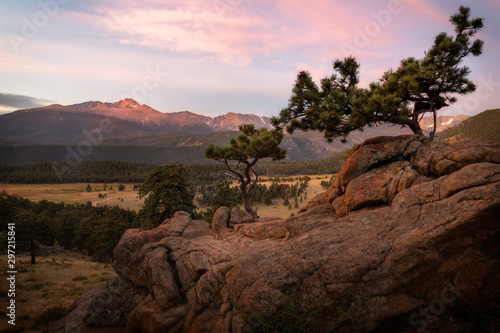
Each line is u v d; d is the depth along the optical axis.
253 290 9.40
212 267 12.11
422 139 12.98
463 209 7.95
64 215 89.44
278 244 11.89
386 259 8.59
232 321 9.45
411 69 12.23
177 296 12.43
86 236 72.81
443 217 8.30
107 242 57.59
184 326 11.48
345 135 14.29
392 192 11.46
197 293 11.72
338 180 14.71
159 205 40.38
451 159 10.38
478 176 8.36
